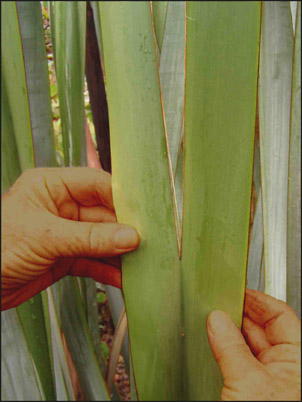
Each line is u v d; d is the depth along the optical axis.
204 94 0.26
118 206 0.32
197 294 0.32
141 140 0.30
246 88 0.25
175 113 0.48
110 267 0.52
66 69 0.50
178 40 0.47
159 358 0.33
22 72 0.35
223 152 0.27
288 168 0.46
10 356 0.40
